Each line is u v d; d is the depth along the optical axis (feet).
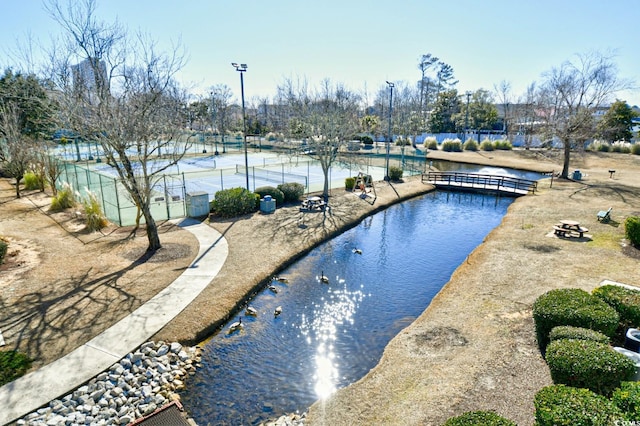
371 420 20.77
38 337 27.73
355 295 38.70
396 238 57.72
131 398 23.06
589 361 19.42
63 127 39.88
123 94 42.06
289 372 26.76
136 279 37.73
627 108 154.51
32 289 35.04
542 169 119.24
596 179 99.71
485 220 68.95
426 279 42.91
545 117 109.70
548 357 20.89
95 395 22.75
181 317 31.42
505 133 211.82
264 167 122.42
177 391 24.49
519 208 72.43
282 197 70.44
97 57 41.11
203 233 52.65
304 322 33.40
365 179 89.97
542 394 16.58
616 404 15.83
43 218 58.65
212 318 31.76
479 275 40.22
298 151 122.42
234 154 163.32
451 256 50.39
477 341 27.86
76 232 51.78
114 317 30.86
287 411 23.07
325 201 74.79
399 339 28.96
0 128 71.05
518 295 35.01
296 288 39.73
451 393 22.27
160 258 43.19
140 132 40.98
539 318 26.03
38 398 22.06
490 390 22.40
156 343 28.27
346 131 79.20
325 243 53.78
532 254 46.26
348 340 30.89
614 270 40.34
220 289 36.45
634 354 21.88
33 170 82.07
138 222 51.42
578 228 52.75
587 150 146.61
